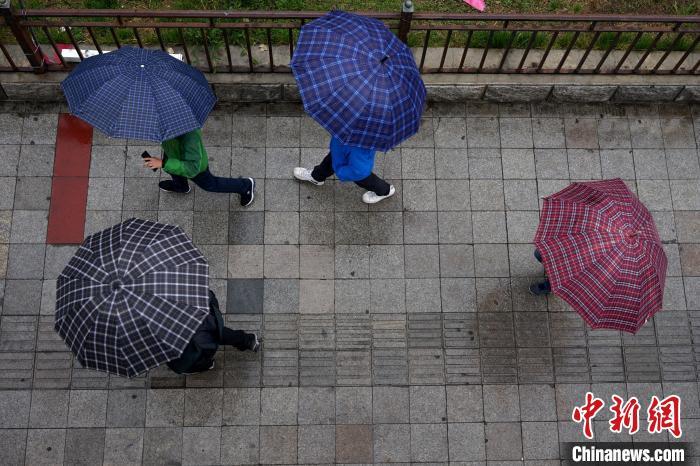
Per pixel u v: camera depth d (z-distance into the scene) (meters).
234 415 6.07
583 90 7.09
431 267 6.61
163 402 6.05
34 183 6.61
